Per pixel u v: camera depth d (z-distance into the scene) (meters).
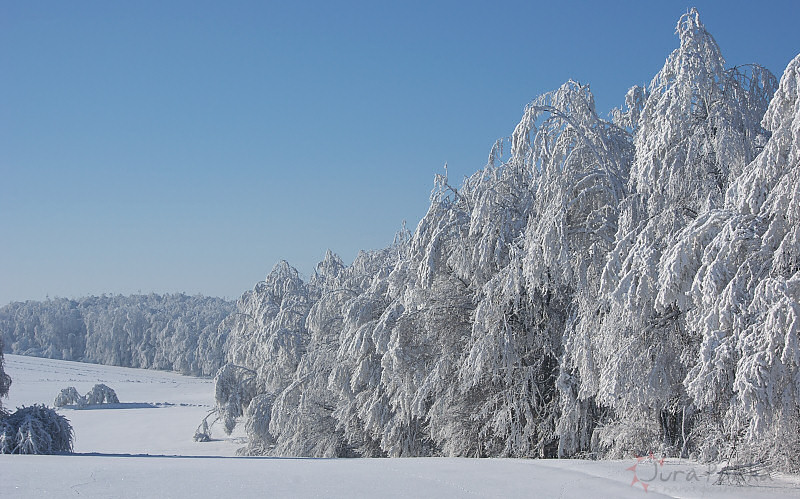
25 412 22.05
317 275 46.66
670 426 14.23
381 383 23.12
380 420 24.19
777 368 9.54
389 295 25.72
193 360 137.00
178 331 143.12
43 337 177.75
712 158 14.31
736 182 11.33
